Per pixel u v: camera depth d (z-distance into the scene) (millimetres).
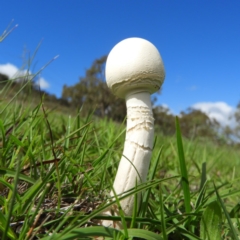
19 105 322
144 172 173
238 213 237
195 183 402
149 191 178
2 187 185
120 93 182
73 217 156
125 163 172
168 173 380
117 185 172
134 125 175
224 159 631
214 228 165
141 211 177
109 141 332
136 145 172
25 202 161
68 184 214
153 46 179
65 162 212
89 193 208
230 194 214
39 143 234
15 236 134
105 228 139
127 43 174
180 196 260
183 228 171
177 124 180
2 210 162
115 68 172
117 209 168
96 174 229
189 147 578
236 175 482
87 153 314
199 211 193
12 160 192
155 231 190
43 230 161
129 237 146
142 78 169
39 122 252
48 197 195
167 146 518
